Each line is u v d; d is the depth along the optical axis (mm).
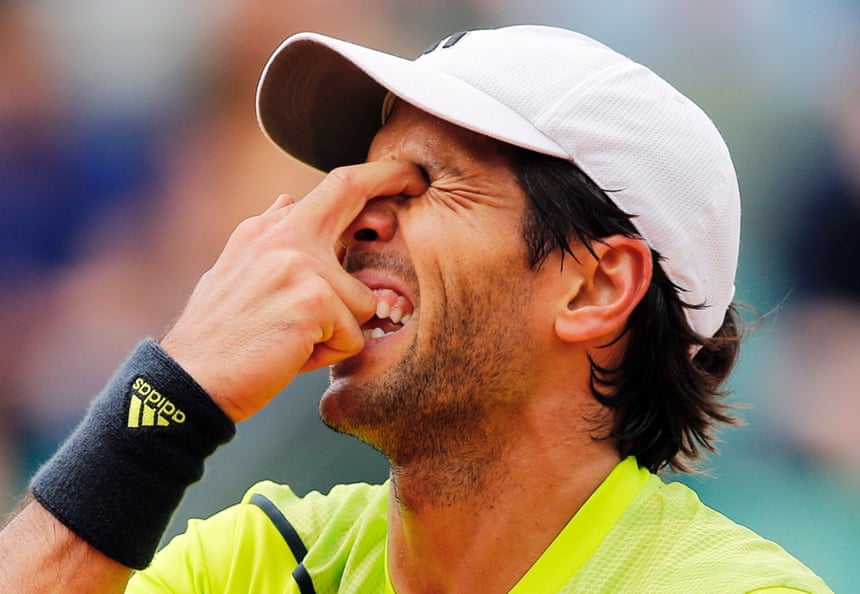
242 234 5758
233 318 5484
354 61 5785
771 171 14516
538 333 5738
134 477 5270
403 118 6047
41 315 16203
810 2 14867
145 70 16719
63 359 16047
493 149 5785
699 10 15266
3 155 16578
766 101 14828
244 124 16594
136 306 16219
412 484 5793
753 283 14094
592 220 5723
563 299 5738
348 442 12656
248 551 6430
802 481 13125
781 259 14195
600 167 5699
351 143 6836
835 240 14133
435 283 5684
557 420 5785
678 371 6016
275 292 5496
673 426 6086
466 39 6117
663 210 5797
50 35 16812
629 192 5719
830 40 14789
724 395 6875
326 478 12672
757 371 13445
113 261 16344
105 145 16656
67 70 16719
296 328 5410
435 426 5711
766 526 13023
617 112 5766
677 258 5871
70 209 16516
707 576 5160
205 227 16375
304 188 16391
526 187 5727
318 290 5473
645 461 6094
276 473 12711
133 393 5320
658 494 5691
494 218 5719
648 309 5891
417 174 5855
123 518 5242
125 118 16688
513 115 5703
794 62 14852
